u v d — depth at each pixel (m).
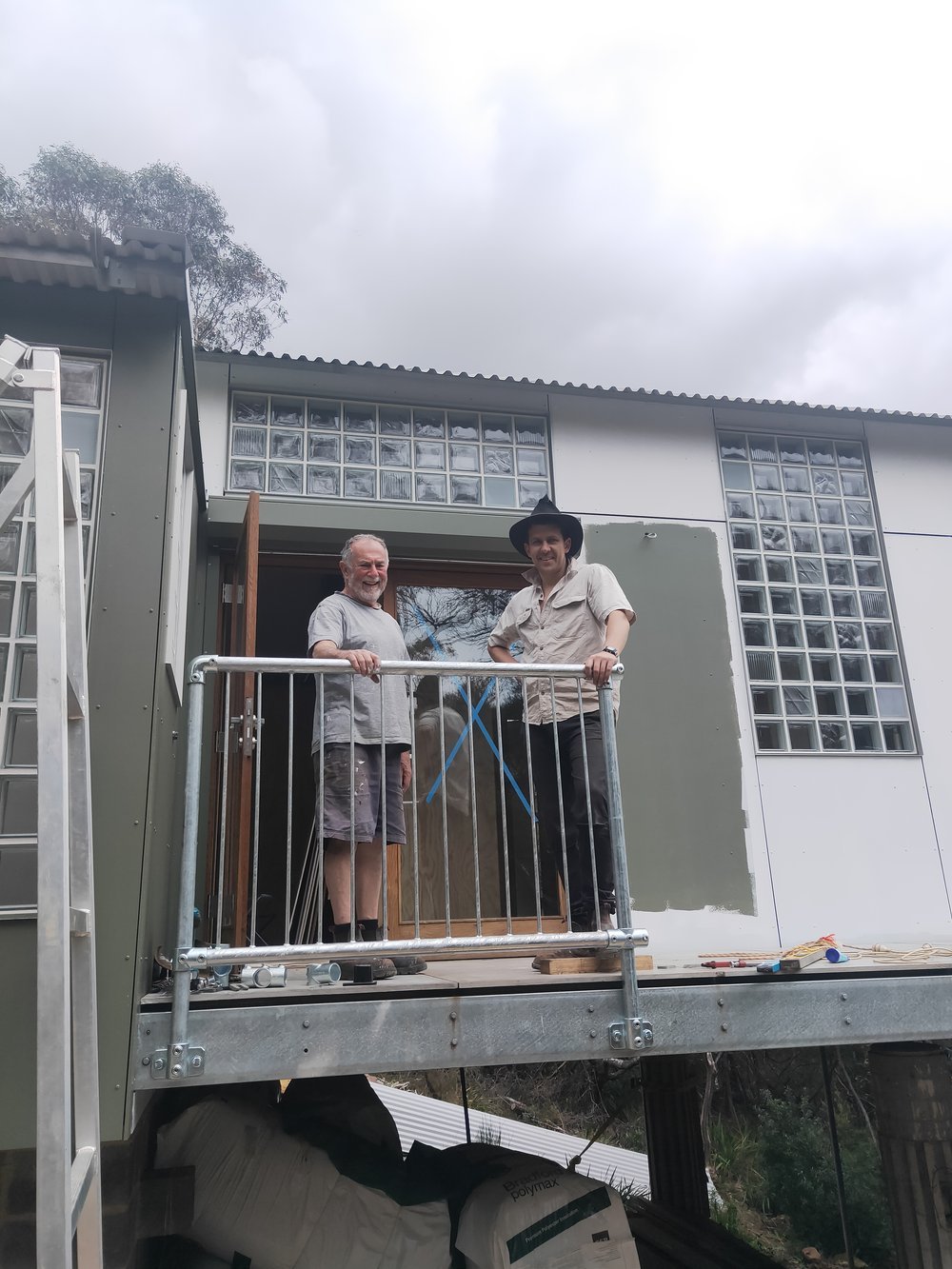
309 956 2.30
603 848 3.10
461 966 3.45
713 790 4.89
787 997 2.67
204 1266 2.85
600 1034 2.50
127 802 2.42
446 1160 3.56
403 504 4.91
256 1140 3.05
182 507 3.55
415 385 5.02
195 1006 2.29
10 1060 2.15
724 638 5.16
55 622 1.87
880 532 5.57
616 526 5.16
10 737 2.34
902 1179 3.05
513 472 5.12
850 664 5.34
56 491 1.96
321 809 2.83
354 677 2.75
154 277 2.77
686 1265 4.90
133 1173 2.52
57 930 1.69
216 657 2.46
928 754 5.24
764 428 5.60
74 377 2.75
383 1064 2.34
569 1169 3.56
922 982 2.78
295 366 4.79
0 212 10.97
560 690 3.25
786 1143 8.36
